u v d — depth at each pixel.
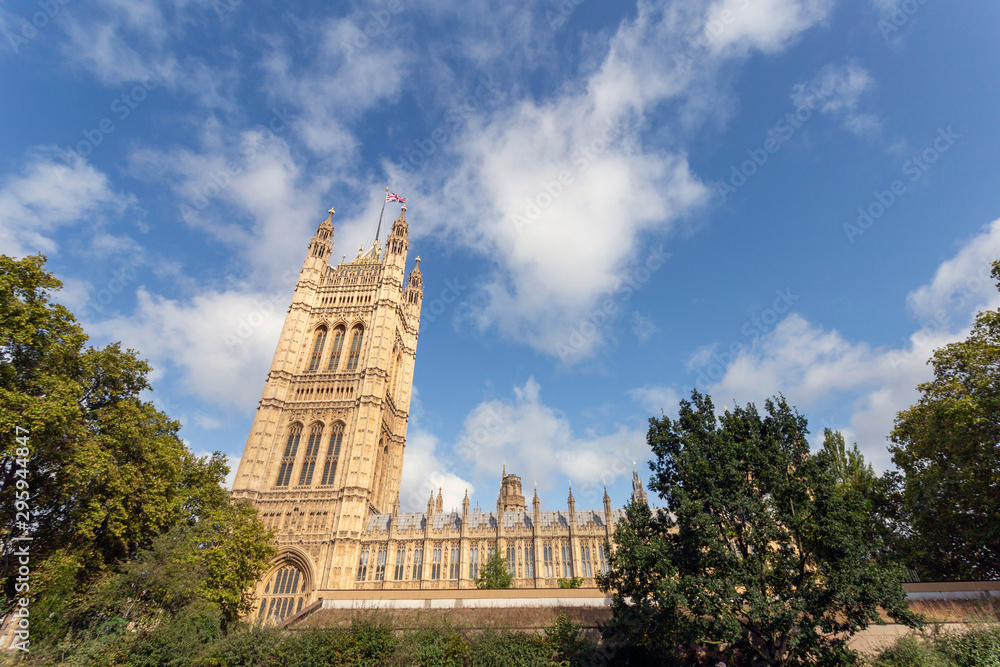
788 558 23.72
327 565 68.00
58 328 33.69
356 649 26.11
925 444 41.28
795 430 26.06
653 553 23.80
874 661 25.09
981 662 23.67
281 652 26.20
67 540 33.88
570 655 26.20
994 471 36.47
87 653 26.48
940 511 41.12
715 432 26.81
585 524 72.50
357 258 106.69
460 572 69.12
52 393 30.97
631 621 24.88
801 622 22.19
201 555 40.25
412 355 106.56
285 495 73.69
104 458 33.19
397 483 93.88
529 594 37.91
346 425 79.56
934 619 29.00
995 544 38.97
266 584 67.00
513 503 114.50
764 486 24.69
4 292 30.12
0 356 31.12
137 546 38.84
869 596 21.59
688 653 26.80
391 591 39.72
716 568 23.83
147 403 41.91
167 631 27.86
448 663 25.33
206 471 48.16
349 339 90.00
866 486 48.97
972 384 38.75
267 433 78.38
